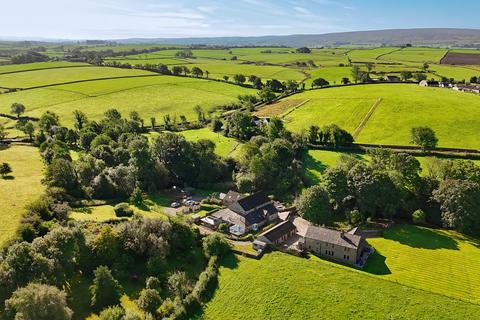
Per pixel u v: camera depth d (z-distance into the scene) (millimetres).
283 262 90938
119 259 85688
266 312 75562
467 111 196375
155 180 137375
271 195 134000
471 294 79438
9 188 111125
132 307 74875
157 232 93250
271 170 140000
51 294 64062
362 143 169625
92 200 116875
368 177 115500
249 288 82062
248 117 186000
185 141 149875
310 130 175250
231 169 153000
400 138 171500
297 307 76312
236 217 111938
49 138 168250
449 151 155625
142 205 119875
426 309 75125
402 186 116062
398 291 80250
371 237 104625
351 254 91750
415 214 111812
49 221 93750
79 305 73750
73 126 195000
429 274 86375
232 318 74562
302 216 115625
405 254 95062
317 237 96812
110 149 152375
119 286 78312
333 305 76500
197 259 93688
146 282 80875
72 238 81812
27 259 73188
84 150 168375
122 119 199250
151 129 198875
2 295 68938
